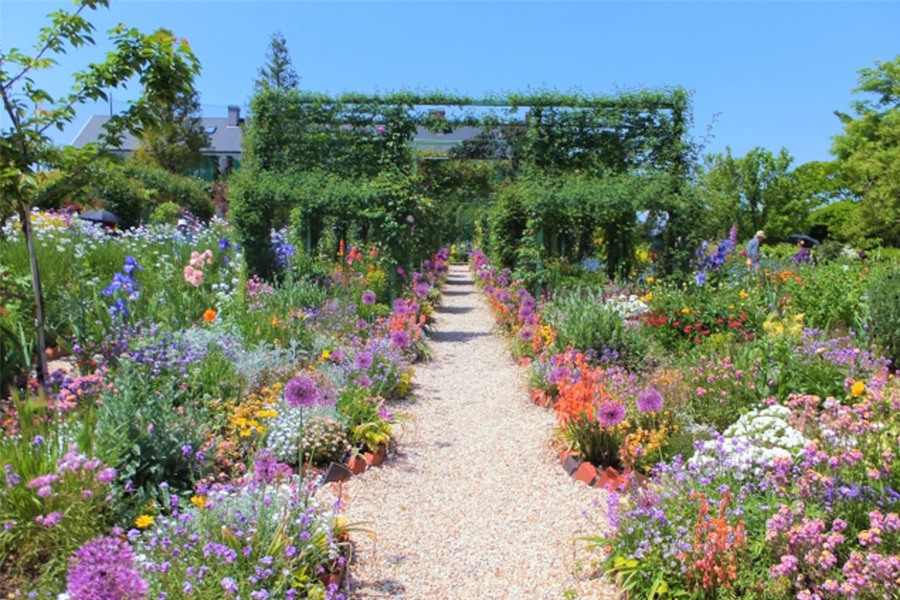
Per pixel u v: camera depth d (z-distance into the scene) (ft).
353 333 25.63
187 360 16.06
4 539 8.64
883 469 9.75
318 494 13.58
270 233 37.68
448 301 51.93
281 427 14.89
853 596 7.86
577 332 22.91
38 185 13.74
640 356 22.17
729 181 88.69
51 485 9.05
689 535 9.77
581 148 37.27
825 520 9.42
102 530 9.68
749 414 14.30
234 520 9.90
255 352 19.67
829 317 26.09
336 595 9.72
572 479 15.17
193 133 122.62
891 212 71.67
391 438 17.24
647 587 9.87
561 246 38.73
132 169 73.41
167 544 9.11
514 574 11.09
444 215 54.80
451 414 20.44
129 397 11.96
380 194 35.40
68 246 27.94
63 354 20.67
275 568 9.24
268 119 37.76
